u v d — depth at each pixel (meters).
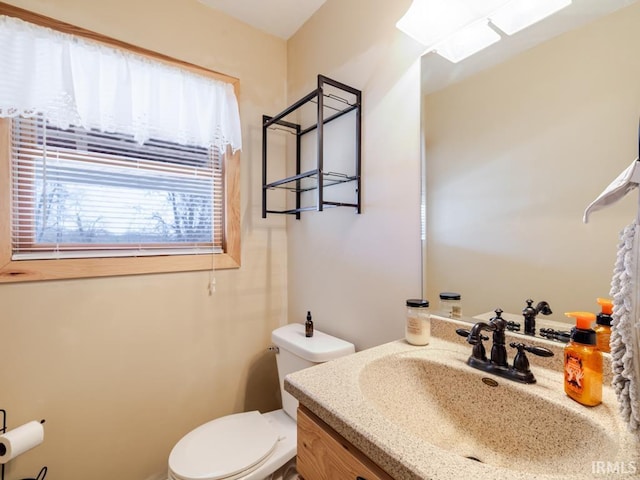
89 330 1.27
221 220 1.65
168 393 1.46
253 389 1.72
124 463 1.35
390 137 1.20
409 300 1.02
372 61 1.28
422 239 1.09
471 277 0.97
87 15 1.25
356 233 1.35
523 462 0.64
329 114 1.49
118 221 1.37
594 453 0.54
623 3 0.69
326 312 1.53
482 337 0.85
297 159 1.75
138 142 1.33
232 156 1.64
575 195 0.75
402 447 0.52
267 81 1.79
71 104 1.15
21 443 1.04
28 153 1.19
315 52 1.62
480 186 0.94
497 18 0.88
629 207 0.67
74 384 1.24
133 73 1.32
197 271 1.53
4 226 1.12
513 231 0.87
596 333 0.68
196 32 1.54
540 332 0.82
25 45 1.10
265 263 1.77
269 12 1.63
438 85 1.05
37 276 1.16
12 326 1.13
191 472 1.02
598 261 0.72
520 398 0.70
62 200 1.25
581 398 0.63
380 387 0.82
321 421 0.70
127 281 1.35
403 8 1.16
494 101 0.91
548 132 0.80
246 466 1.06
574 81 0.75
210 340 1.58
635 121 0.67
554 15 0.79
